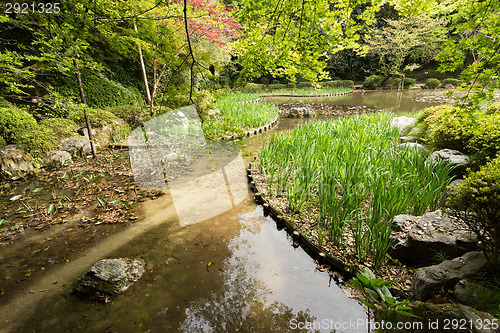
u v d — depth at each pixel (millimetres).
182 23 4965
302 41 1892
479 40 1346
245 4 2051
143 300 2146
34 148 5055
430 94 16219
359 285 1389
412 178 2982
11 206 3723
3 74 2301
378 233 2314
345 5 1874
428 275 1833
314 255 2686
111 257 2662
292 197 3457
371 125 5840
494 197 1466
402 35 17344
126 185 4289
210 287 2277
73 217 3406
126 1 1676
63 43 1805
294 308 2066
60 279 2381
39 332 1874
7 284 2328
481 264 1736
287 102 15148
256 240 2945
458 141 3389
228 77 17922
